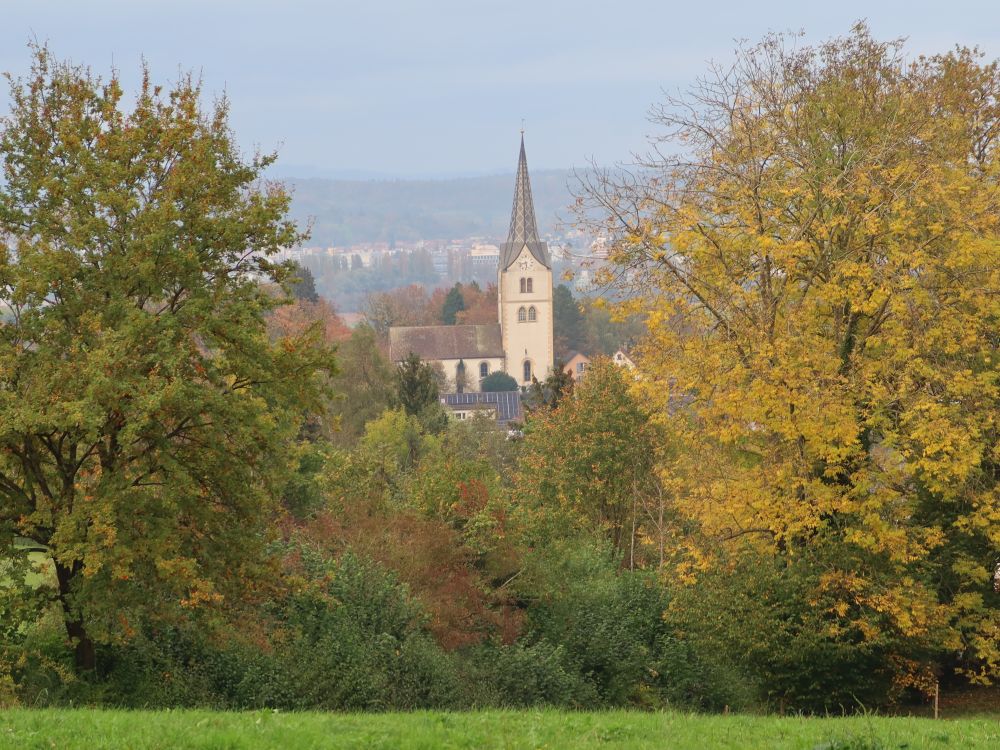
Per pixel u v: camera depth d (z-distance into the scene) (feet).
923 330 352.49
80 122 303.07
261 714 208.03
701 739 195.62
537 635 420.36
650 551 623.36
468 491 448.65
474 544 427.74
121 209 288.51
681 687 399.24
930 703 384.88
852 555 344.69
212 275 312.71
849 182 358.84
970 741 196.75
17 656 291.58
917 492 376.27
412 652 340.39
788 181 381.60
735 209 375.86
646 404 388.57
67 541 275.39
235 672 323.57
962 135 401.08
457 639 385.50
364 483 478.59
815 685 347.97
